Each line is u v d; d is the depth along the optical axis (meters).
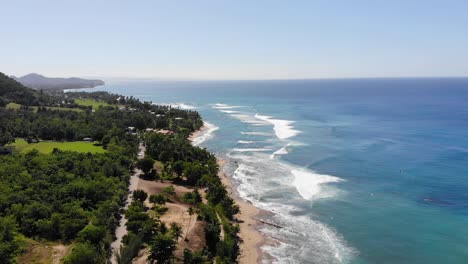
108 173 96.38
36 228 66.00
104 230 63.47
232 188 102.62
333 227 78.56
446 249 68.44
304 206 89.38
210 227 68.62
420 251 68.06
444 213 83.88
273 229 78.00
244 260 65.94
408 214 83.75
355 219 81.94
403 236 73.81
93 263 54.88
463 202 89.62
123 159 110.00
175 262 59.22
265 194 97.56
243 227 78.81
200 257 59.50
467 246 69.19
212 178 102.06
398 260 65.50
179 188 100.94
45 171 90.00
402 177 108.50
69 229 65.88
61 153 110.25
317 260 66.12
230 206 84.00
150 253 60.03
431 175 109.62
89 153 110.75
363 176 110.12
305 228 78.25
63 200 75.81
